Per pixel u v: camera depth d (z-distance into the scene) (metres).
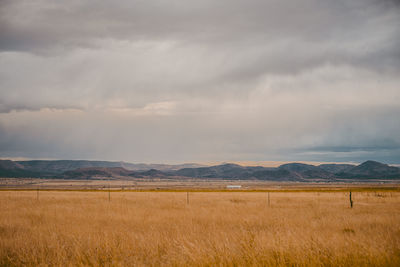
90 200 35.81
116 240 10.79
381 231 13.16
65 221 17.45
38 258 9.05
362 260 7.52
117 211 23.67
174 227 14.94
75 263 8.44
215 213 22.20
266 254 7.75
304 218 19.17
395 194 50.97
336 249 8.37
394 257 7.70
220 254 7.91
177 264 7.64
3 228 14.64
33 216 19.67
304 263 7.29
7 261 8.88
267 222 17.30
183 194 55.44
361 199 38.47
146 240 10.95
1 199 35.72
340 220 17.33
